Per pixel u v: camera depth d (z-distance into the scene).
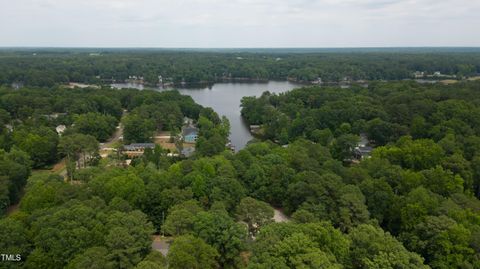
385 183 83.56
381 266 54.06
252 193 90.62
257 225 72.00
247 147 116.62
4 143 127.25
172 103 193.12
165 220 71.38
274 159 99.62
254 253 57.22
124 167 111.69
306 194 80.94
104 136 159.00
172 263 52.97
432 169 91.88
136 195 77.25
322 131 144.88
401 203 77.44
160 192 79.69
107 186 79.50
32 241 61.22
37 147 122.69
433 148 105.25
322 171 91.31
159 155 117.00
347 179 89.12
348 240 61.22
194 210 70.00
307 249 53.97
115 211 67.31
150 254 56.62
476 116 141.00
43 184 82.94
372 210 79.50
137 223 62.91
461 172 95.25
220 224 64.00
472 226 67.50
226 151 111.69
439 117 144.25
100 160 121.00
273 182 90.94
